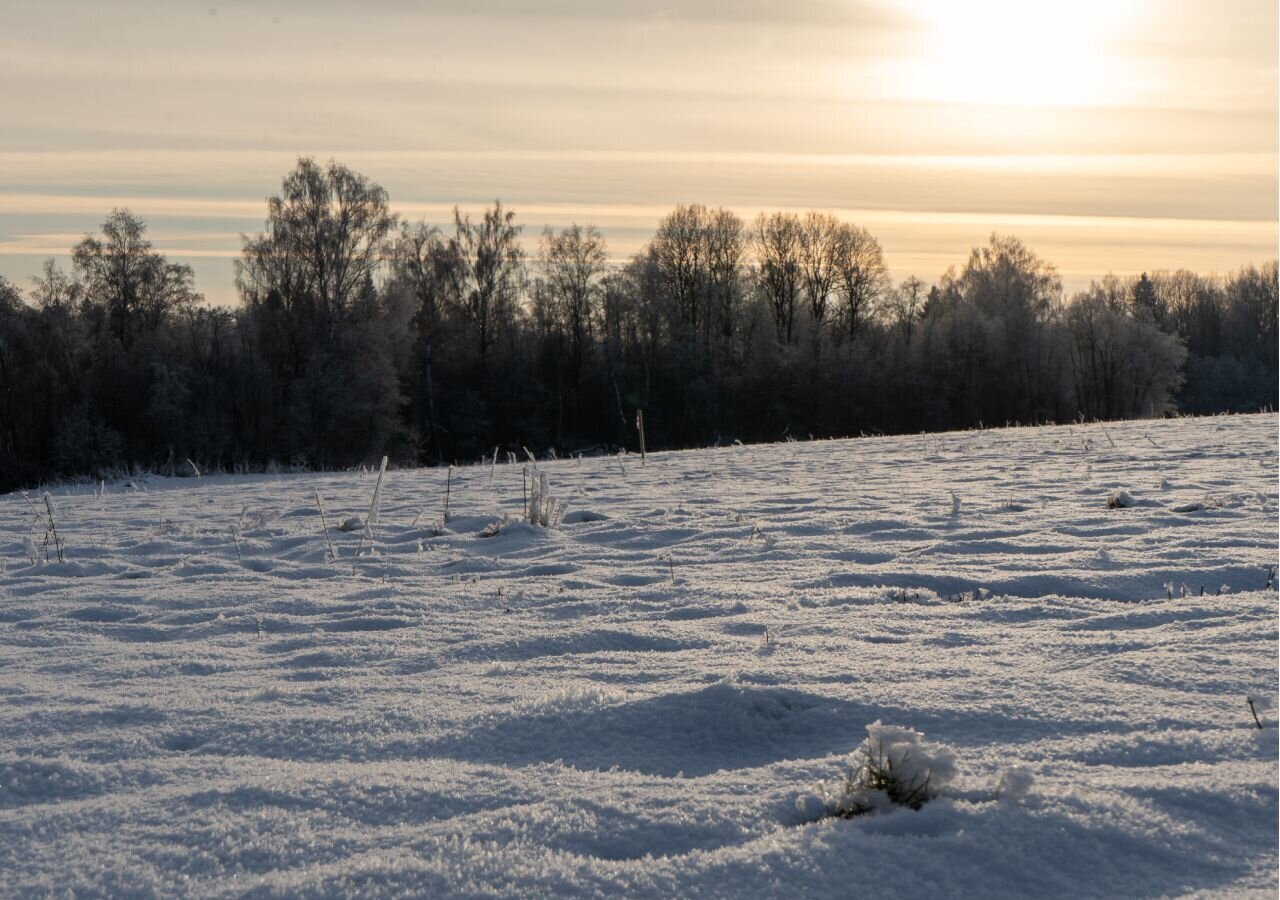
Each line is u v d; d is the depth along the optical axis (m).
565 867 2.17
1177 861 2.18
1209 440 15.03
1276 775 2.53
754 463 15.25
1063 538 6.75
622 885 2.10
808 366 55.47
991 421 55.97
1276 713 2.99
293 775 2.80
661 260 61.72
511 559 7.27
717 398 54.47
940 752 2.56
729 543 7.36
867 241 64.12
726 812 2.46
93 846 2.39
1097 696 3.23
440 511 10.41
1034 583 5.42
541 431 51.94
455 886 2.11
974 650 3.96
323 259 43.50
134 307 51.47
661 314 56.22
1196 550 6.00
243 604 5.82
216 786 2.73
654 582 6.10
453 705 3.50
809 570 6.14
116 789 2.82
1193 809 2.39
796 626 4.59
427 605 5.56
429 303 54.00
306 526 9.77
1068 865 2.17
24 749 3.17
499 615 5.27
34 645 4.90
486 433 51.78
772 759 2.96
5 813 2.63
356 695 3.70
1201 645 3.78
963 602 5.08
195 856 2.31
